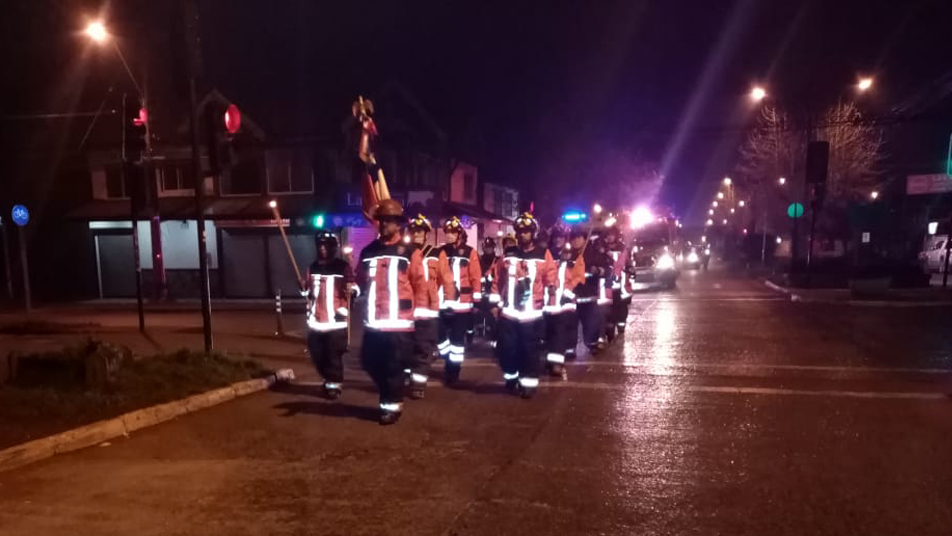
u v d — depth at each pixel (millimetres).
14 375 8852
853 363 10805
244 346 13484
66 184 26922
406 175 27109
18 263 26906
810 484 5613
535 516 5051
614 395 8812
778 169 35469
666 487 5586
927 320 15930
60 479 6031
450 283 8938
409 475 5965
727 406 8164
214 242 24891
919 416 7641
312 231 24078
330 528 4914
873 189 34906
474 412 8062
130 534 4887
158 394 8328
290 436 7234
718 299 21766
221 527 4973
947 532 4723
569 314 9609
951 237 23141
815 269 24844
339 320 8820
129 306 23219
